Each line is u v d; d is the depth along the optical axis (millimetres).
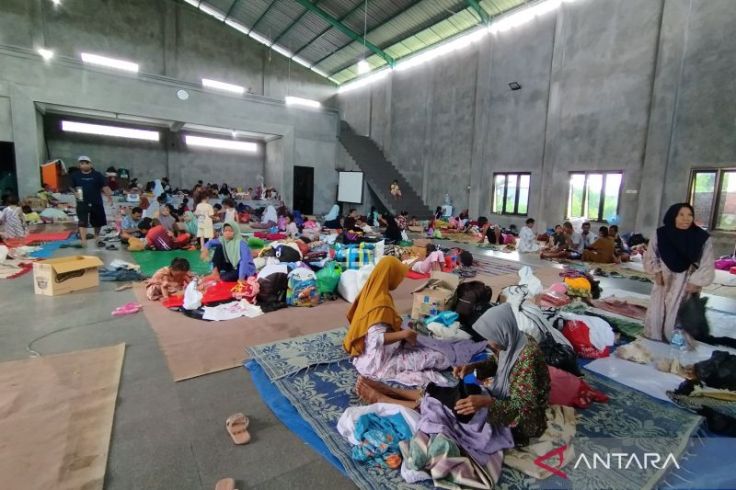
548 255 7750
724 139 7559
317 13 13461
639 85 8781
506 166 11875
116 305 3908
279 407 2230
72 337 3107
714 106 7656
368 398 2254
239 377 2580
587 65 9719
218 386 2453
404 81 15516
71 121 13219
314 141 15688
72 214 10602
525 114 11273
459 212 13531
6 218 7504
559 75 10312
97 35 13336
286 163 15062
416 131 15109
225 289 4266
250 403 2279
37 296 4121
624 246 8180
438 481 1661
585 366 2893
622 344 3355
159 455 1813
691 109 7965
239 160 16844
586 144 9836
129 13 13828
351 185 15586
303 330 3414
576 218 10180
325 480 1708
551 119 10562
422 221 13102
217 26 15648
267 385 2473
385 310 2617
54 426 1955
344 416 2027
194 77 15375
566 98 10211
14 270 5035
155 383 2459
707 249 3174
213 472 1726
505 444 1806
